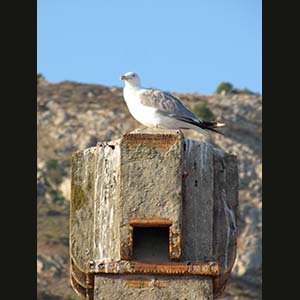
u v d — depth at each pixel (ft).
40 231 217.97
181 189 52.90
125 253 52.54
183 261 53.21
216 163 54.80
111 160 54.03
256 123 286.87
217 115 288.10
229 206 54.80
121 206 52.80
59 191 242.99
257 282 205.26
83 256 54.24
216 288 53.11
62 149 265.13
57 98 292.40
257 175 256.52
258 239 219.82
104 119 280.92
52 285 196.54
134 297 52.19
